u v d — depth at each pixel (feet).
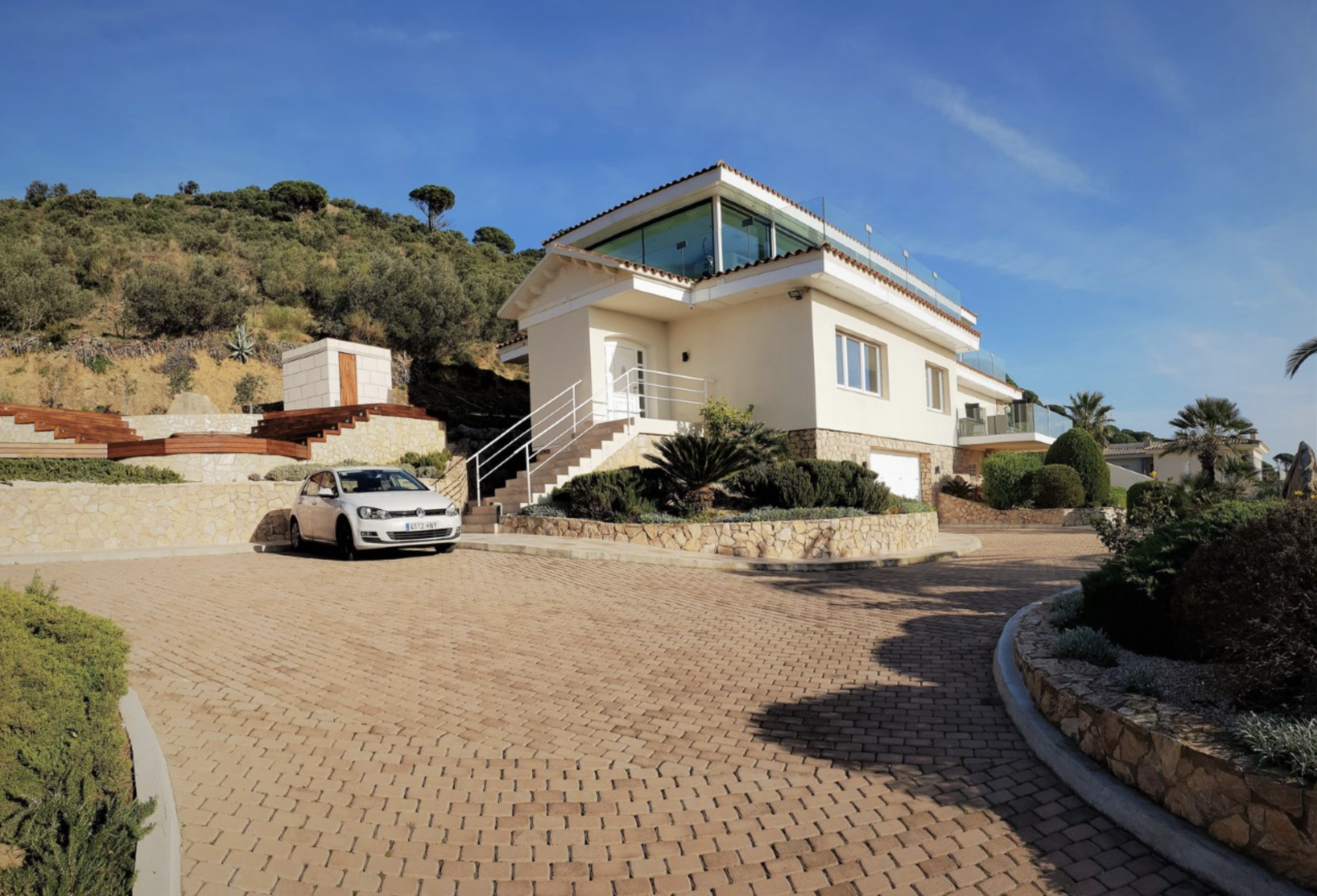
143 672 19.52
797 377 58.03
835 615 28.17
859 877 11.28
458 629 25.17
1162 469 142.72
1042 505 76.74
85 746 12.24
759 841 12.33
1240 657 13.69
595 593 31.24
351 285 119.03
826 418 58.13
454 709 18.02
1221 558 15.61
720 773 14.84
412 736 16.30
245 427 72.38
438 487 56.90
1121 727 13.38
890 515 47.52
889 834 12.50
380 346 116.47
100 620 16.55
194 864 11.10
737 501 49.34
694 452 45.14
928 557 43.93
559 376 62.90
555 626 25.94
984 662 21.94
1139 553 18.90
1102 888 10.93
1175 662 16.67
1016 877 11.23
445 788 14.01
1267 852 10.54
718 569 37.91
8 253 111.65
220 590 31.01
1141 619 17.51
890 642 24.32
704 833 12.59
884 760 15.38
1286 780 10.50
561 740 16.34
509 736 16.49
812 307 57.47
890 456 69.72
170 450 52.90
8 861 9.92
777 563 38.34
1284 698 13.07
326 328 115.34
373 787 13.92
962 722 17.38
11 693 11.54
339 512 40.75
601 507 46.03
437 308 118.93
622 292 57.31
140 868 10.41
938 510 76.69
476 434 75.46
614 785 14.26
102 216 167.53
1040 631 21.01
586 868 11.54
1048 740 15.10
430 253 185.06
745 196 63.05
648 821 12.98
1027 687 17.76
